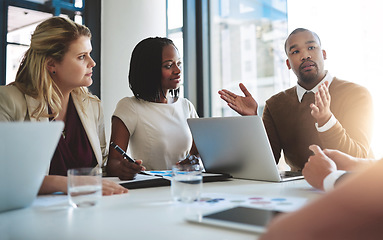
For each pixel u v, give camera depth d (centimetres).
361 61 228
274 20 278
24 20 283
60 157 142
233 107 177
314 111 144
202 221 58
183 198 79
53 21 146
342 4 235
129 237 52
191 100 319
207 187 104
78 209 74
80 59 147
